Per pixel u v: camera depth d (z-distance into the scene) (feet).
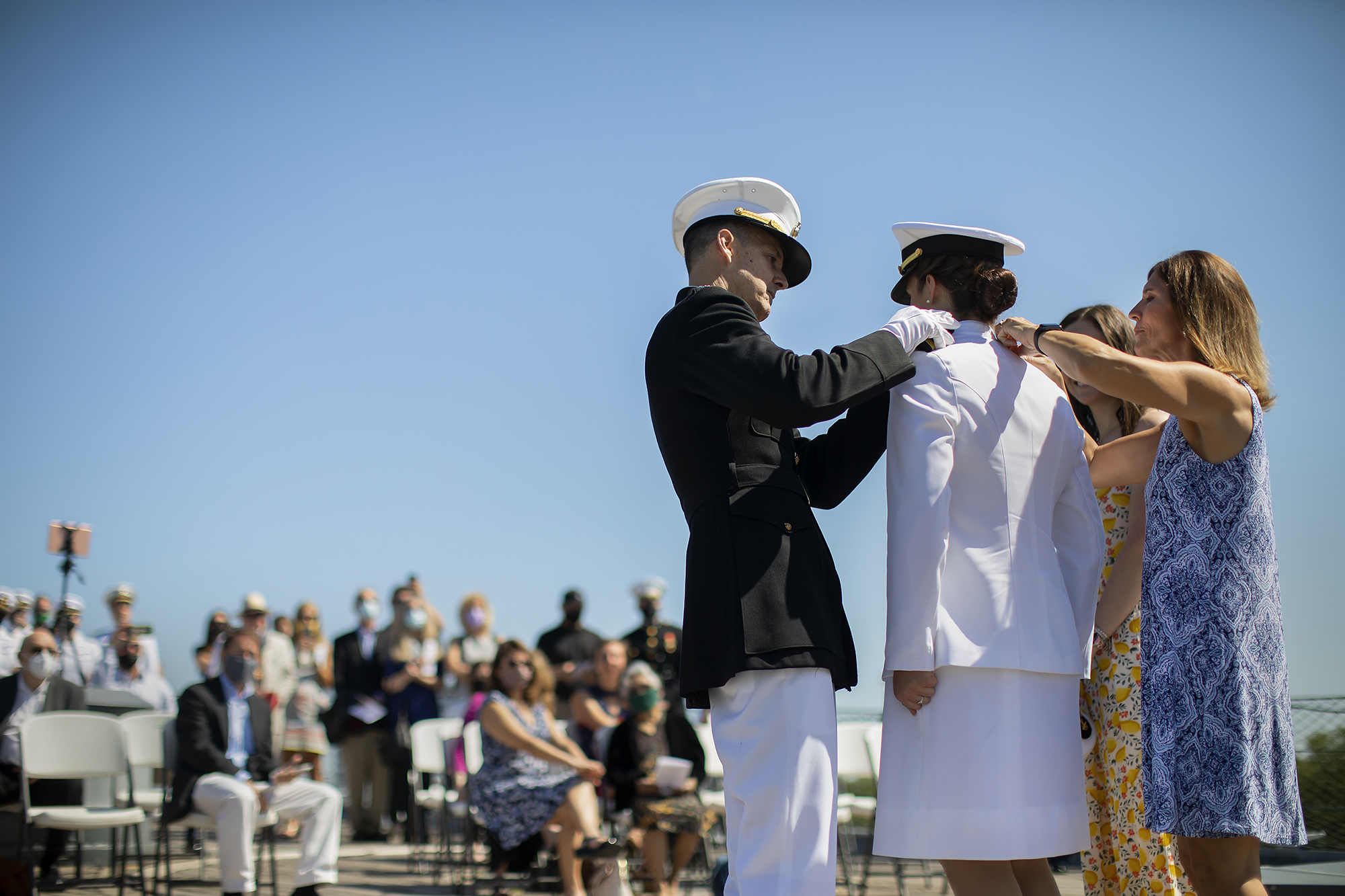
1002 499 7.52
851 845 23.84
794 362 6.97
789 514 7.41
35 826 17.98
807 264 8.32
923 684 7.38
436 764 23.48
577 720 23.44
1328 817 18.88
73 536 26.84
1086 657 7.80
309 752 28.04
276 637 28.27
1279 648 7.59
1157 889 8.64
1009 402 7.66
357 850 26.81
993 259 8.21
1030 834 7.10
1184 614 7.46
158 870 19.53
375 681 28.86
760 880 6.93
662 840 18.67
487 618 29.01
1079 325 10.23
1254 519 7.49
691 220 8.37
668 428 7.64
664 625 26.73
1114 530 9.31
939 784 7.27
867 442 8.20
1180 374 7.30
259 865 18.49
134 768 21.68
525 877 20.56
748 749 7.07
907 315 7.73
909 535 7.37
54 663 20.27
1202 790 7.23
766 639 7.01
